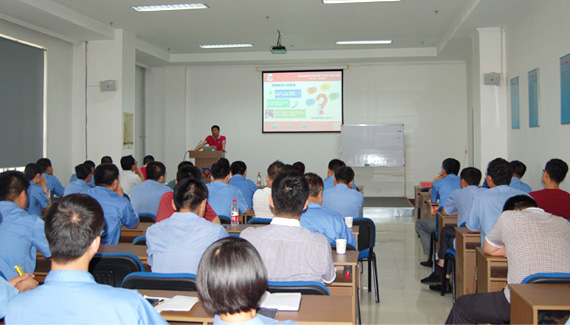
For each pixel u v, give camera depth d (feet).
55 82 24.47
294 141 34.19
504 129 22.33
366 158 32.22
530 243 7.79
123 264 7.52
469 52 29.22
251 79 34.53
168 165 34.83
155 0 20.18
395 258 18.13
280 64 33.94
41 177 15.65
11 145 21.47
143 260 8.66
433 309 12.32
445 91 32.78
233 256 3.39
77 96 25.89
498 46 22.34
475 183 13.99
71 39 24.90
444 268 13.55
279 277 6.81
